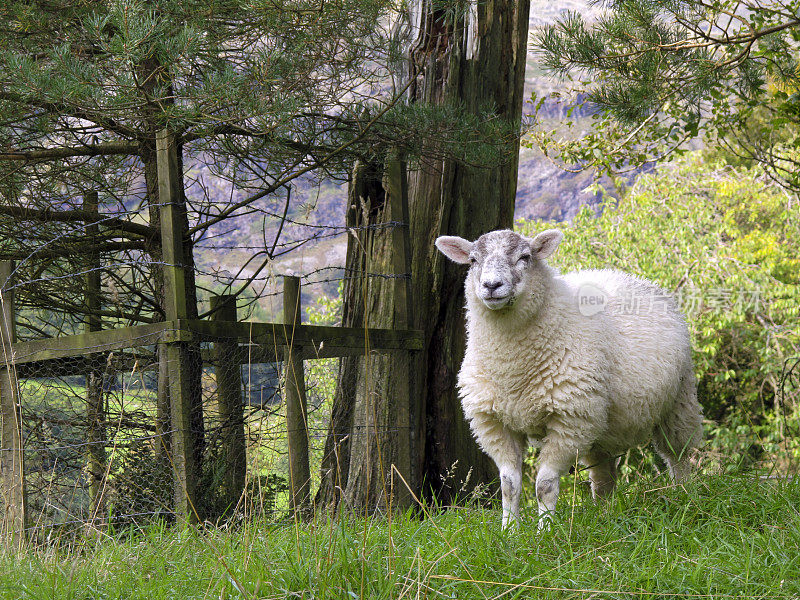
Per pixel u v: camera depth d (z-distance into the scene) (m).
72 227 7.33
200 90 5.22
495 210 7.48
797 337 15.43
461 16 6.77
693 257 15.87
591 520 4.37
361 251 7.36
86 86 4.90
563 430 5.03
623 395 5.40
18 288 7.34
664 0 6.03
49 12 6.02
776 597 3.38
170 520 5.52
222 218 7.32
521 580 3.52
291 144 6.64
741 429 15.39
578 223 16.70
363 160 7.06
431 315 7.10
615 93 6.52
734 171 18.08
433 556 3.71
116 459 5.96
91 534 4.88
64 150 6.72
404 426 6.24
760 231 18.42
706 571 3.67
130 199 8.63
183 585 3.67
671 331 5.87
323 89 6.16
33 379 6.16
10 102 5.82
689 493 4.58
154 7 5.48
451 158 6.93
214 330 5.17
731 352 18.20
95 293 7.32
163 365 5.28
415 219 7.19
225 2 5.86
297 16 5.64
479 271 5.17
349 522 4.31
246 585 3.36
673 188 17.20
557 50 6.24
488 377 5.20
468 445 7.09
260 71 5.41
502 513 4.91
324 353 6.15
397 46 6.51
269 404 6.27
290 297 5.50
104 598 3.51
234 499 5.82
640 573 3.63
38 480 5.82
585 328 5.14
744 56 6.52
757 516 4.45
